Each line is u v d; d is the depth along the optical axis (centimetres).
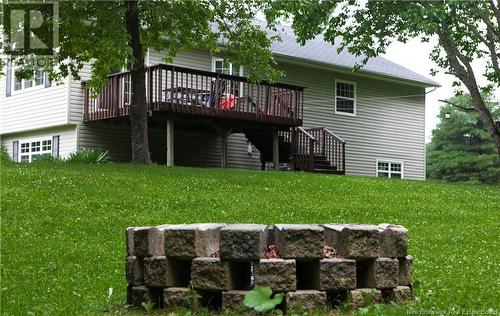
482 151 4838
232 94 2047
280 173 1812
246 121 2109
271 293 452
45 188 1295
